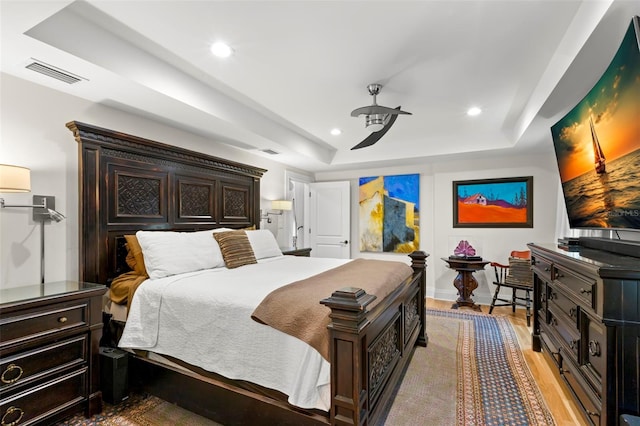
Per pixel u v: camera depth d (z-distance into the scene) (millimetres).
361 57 2354
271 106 3371
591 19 1665
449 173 5137
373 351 1706
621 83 1658
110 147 2572
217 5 1777
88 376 1976
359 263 3088
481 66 2473
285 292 1852
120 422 1934
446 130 4219
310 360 1560
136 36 2094
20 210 2172
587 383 1692
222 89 2934
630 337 1373
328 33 2051
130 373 2188
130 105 2674
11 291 1940
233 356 1787
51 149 2336
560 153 2682
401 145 4820
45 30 1745
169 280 2264
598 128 1991
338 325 1457
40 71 2076
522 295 4633
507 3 1753
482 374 2504
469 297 4512
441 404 2102
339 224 5844
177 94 2553
